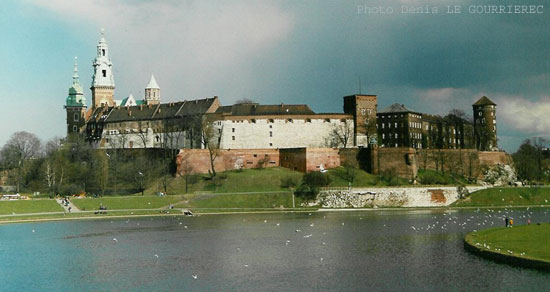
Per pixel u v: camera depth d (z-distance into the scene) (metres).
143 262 122.06
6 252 133.88
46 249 137.38
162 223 183.62
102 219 194.50
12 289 102.31
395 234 154.12
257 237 152.62
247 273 110.88
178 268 115.94
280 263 119.19
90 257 127.81
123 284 104.19
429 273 107.25
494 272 105.81
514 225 160.25
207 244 142.50
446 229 161.88
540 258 108.06
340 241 144.12
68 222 186.50
